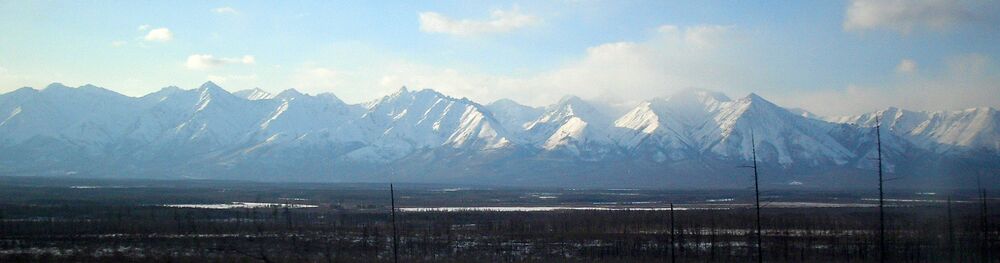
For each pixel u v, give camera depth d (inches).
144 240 4731.8
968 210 6407.5
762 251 4493.1
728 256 4333.2
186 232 5147.6
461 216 6668.3
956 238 4751.5
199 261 3991.1
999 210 6387.8
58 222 5516.7
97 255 4146.2
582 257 4340.6
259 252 4370.1
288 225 5610.2
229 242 4704.7
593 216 6461.6
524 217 6525.6
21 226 5251.0
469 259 4210.1
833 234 5246.1
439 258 4256.9
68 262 3885.3
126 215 6240.2
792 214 6742.1
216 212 6845.5
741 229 5605.3
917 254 4254.4
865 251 4382.4
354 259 4136.3
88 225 5364.2
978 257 4229.8
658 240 4970.5
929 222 5570.9
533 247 4694.9
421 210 7790.4
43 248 4360.2
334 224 5762.8
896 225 5526.6
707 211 7135.8
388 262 4047.7
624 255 4407.0
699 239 4980.3
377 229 5305.1
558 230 5462.6
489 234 5255.9
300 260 4097.0
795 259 4237.2
